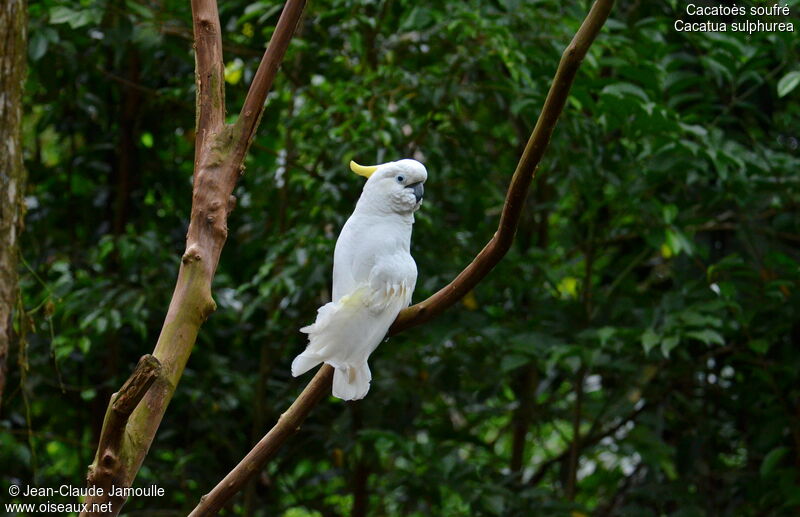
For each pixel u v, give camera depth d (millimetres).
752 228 8961
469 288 4422
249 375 10062
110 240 8742
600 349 7918
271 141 10156
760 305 8422
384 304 4758
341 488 9875
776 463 8445
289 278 8078
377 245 4949
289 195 9750
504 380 9539
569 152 8414
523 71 7758
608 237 9023
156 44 8523
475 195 9031
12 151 5191
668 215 7777
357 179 8516
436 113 8453
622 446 9336
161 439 9539
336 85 8398
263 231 9812
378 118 7969
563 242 9406
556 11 8414
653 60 8273
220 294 9391
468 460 9773
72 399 10188
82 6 8320
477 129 9820
